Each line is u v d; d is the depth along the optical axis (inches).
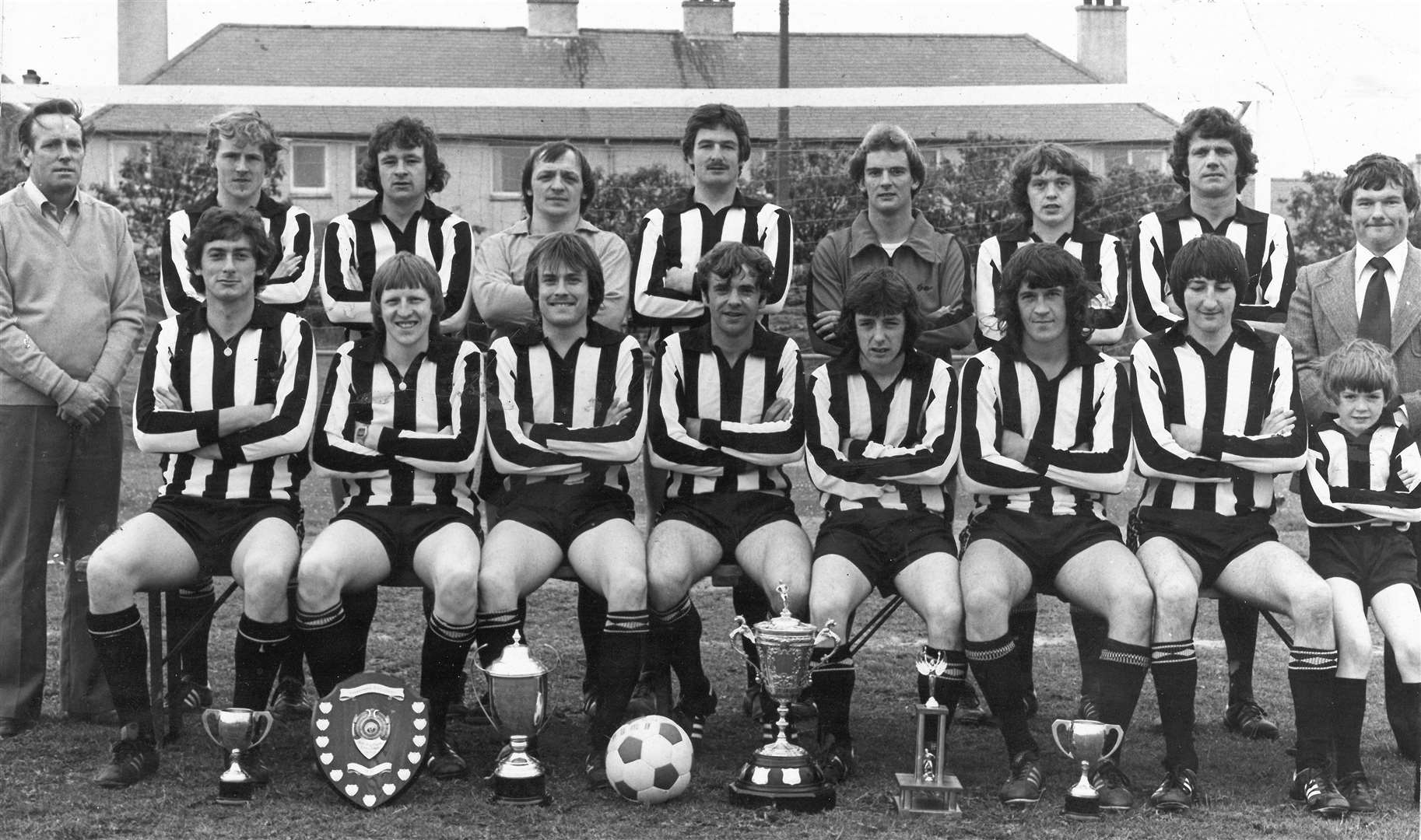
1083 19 492.4
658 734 139.6
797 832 130.5
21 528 162.7
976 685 192.4
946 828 132.7
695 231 179.8
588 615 167.6
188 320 156.6
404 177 175.6
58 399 161.3
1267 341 157.9
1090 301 155.5
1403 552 155.9
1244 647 175.2
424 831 128.6
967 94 280.5
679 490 162.6
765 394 163.8
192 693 173.2
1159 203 445.7
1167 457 152.0
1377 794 146.9
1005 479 151.6
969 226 418.9
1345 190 179.2
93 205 170.6
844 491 156.2
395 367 157.2
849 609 145.9
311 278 178.4
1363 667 145.2
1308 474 156.6
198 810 134.0
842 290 184.4
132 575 142.7
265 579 141.5
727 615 244.2
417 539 151.9
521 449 155.9
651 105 284.0
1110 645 143.1
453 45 639.8
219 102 269.1
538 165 177.8
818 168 415.2
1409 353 175.3
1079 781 138.9
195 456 151.8
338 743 138.1
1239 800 144.1
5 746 156.3
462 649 147.1
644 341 199.8
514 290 174.9
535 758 142.6
